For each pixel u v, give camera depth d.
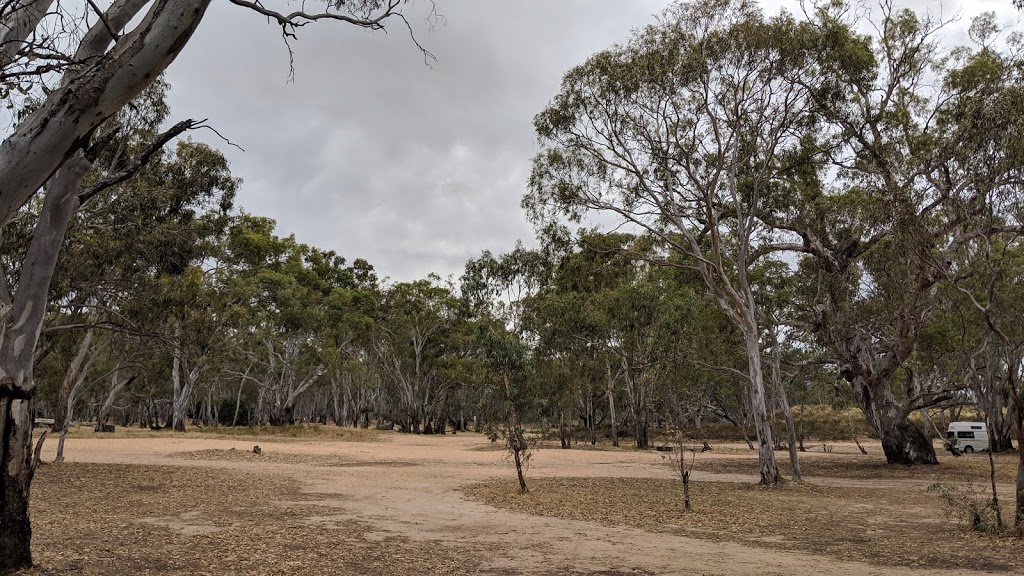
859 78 24.42
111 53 5.55
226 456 33.88
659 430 75.81
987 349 41.09
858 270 28.00
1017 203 17.92
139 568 8.54
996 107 16.52
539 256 58.44
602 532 13.01
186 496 17.16
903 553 11.01
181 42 5.64
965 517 15.14
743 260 24.34
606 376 53.75
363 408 86.12
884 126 26.81
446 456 38.66
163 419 93.56
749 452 49.22
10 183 5.29
